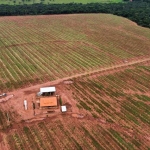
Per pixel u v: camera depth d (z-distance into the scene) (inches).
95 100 2082.9
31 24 4458.7
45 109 1940.2
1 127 1739.7
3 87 2242.9
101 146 1592.0
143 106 2036.2
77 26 4384.8
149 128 1785.2
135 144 1626.5
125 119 1866.4
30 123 1788.9
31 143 1598.2
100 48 3297.2
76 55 3014.3
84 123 1802.4
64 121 1818.4
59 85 2294.5
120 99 2118.6
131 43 3550.7
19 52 3075.8
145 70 2689.5
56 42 3486.7
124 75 2551.7
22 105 1983.3
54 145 1585.9
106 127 1771.7
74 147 1573.6
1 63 2741.1
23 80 2370.8
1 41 3479.3
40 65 2701.8
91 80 2417.6
